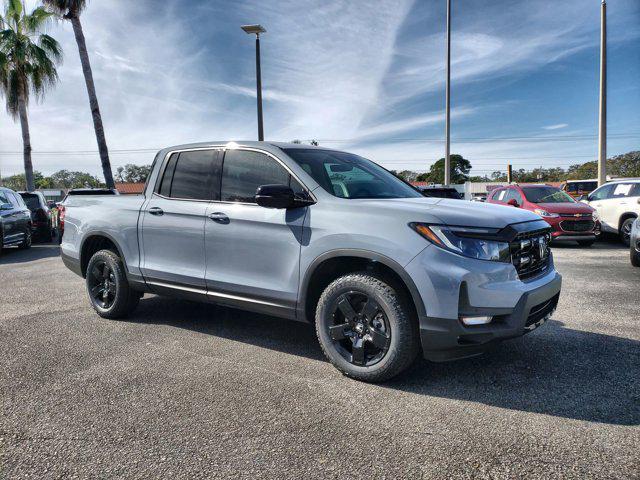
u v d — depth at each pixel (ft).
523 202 38.63
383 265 10.73
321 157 13.02
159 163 14.94
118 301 15.43
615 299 18.26
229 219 12.55
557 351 12.32
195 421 8.72
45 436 8.21
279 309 11.80
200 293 13.33
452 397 9.70
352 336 10.73
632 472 7.01
